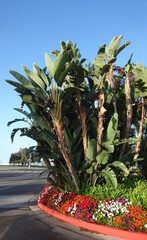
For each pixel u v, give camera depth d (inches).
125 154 384.5
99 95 326.3
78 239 188.5
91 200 260.5
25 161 3496.6
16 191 537.0
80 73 294.4
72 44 371.6
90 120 383.2
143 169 458.0
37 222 241.8
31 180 926.4
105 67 310.7
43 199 341.7
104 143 293.9
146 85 352.8
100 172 303.7
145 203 243.4
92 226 219.0
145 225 196.1
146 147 459.8
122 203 247.0
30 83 310.8
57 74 276.7
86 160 311.9
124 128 402.9
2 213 281.7
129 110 362.9
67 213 266.7
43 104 304.7
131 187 323.6
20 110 379.2
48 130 325.1
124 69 383.2
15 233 199.2
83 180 342.6
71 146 335.3
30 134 345.7
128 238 190.7
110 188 291.0
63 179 357.1
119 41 340.8
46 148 330.0
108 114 388.2
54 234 200.7
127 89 367.2
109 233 202.8
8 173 1441.9
